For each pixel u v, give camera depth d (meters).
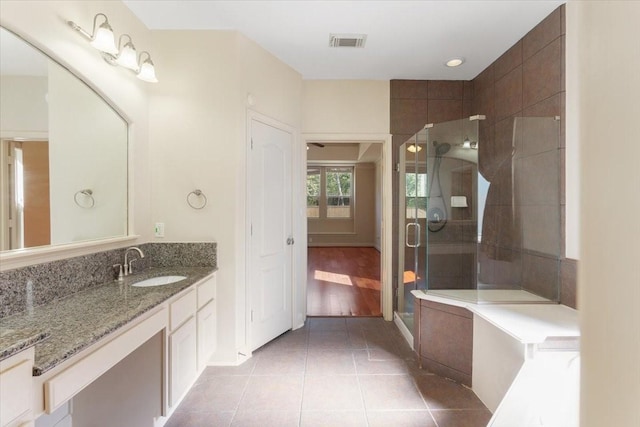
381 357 2.52
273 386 2.11
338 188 9.33
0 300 1.27
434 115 3.35
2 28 1.32
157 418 1.65
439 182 2.77
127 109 2.11
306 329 3.11
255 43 2.57
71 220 1.68
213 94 2.38
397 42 2.59
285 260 2.99
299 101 3.18
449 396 2.01
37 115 1.48
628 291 0.42
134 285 1.85
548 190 2.19
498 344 1.81
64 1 1.60
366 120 3.34
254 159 2.58
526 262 2.41
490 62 2.94
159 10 2.16
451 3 2.09
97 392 1.49
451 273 2.73
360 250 8.52
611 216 0.45
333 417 1.81
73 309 1.40
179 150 2.38
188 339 1.90
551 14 2.17
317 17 2.25
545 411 1.41
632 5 0.42
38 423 1.29
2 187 1.32
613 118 0.45
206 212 2.39
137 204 2.23
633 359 0.41
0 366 0.78
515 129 2.44
